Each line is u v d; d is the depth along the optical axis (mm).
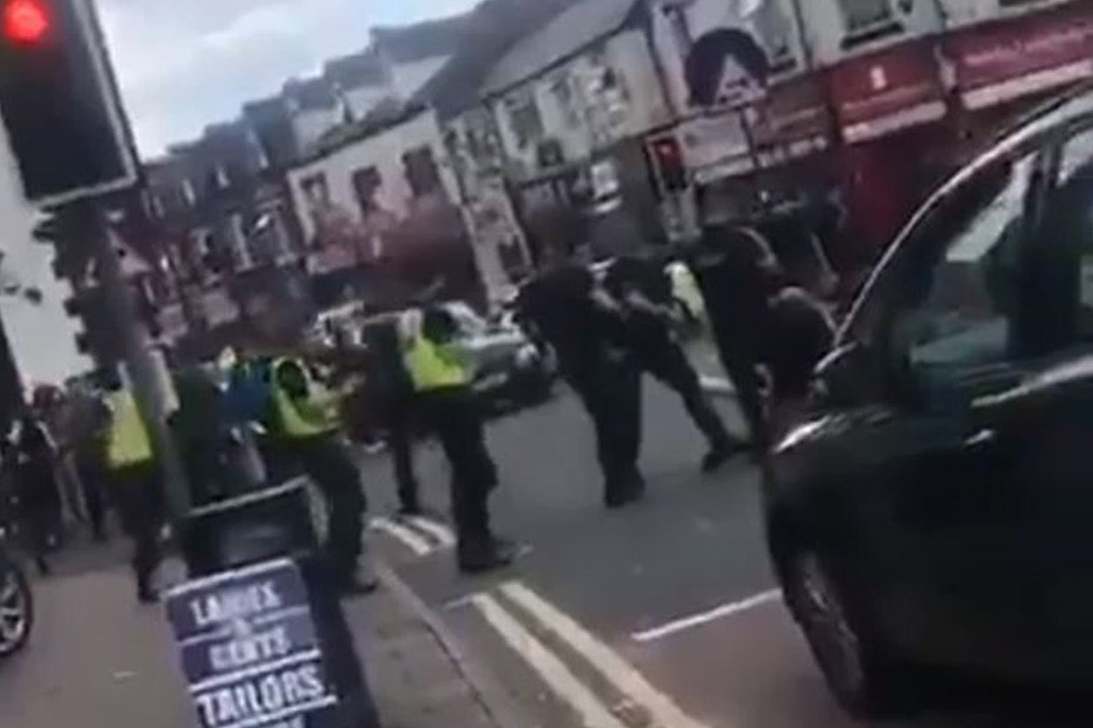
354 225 63594
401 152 62031
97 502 27453
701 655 9523
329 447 14375
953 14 35469
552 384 32781
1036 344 5961
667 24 42500
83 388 27141
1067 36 35438
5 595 16109
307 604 7707
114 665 13984
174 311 42875
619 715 8656
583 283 16188
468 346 32031
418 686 10133
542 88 52844
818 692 8227
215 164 73375
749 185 38812
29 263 44281
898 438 6547
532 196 54500
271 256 65375
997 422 5926
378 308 23562
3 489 26109
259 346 20047
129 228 16484
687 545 13070
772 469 7633
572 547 14461
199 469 14141
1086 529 5594
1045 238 6023
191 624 7680
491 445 26906
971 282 6336
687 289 21297
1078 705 7023
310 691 7703
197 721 7730
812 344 14688
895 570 6785
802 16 37469
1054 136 6215
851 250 24828
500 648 10891
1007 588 6051
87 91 7488
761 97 39156
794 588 7758
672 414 22859
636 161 44438
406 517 20375
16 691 13945
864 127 36219
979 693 7301
